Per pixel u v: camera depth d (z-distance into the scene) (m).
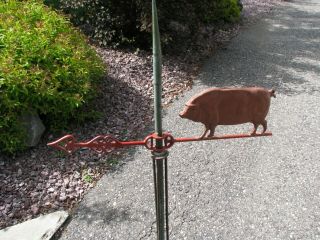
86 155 4.17
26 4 5.33
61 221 3.36
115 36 6.56
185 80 5.96
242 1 11.61
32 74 4.16
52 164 4.01
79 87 4.44
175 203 3.59
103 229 3.33
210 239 3.22
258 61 6.91
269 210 3.50
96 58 5.07
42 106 4.25
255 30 8.90
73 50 4.77
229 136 1.92
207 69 6.41
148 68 6.02
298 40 8.24
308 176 3.94
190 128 4.74
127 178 3.91
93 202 3.62
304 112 5.18
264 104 1.88
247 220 3.40
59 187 3.77
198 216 3.45
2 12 5.07
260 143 4.50
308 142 4.52
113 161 4.14
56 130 4.44
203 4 6.37
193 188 3.77
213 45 7.52
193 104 1.79
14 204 3.55
